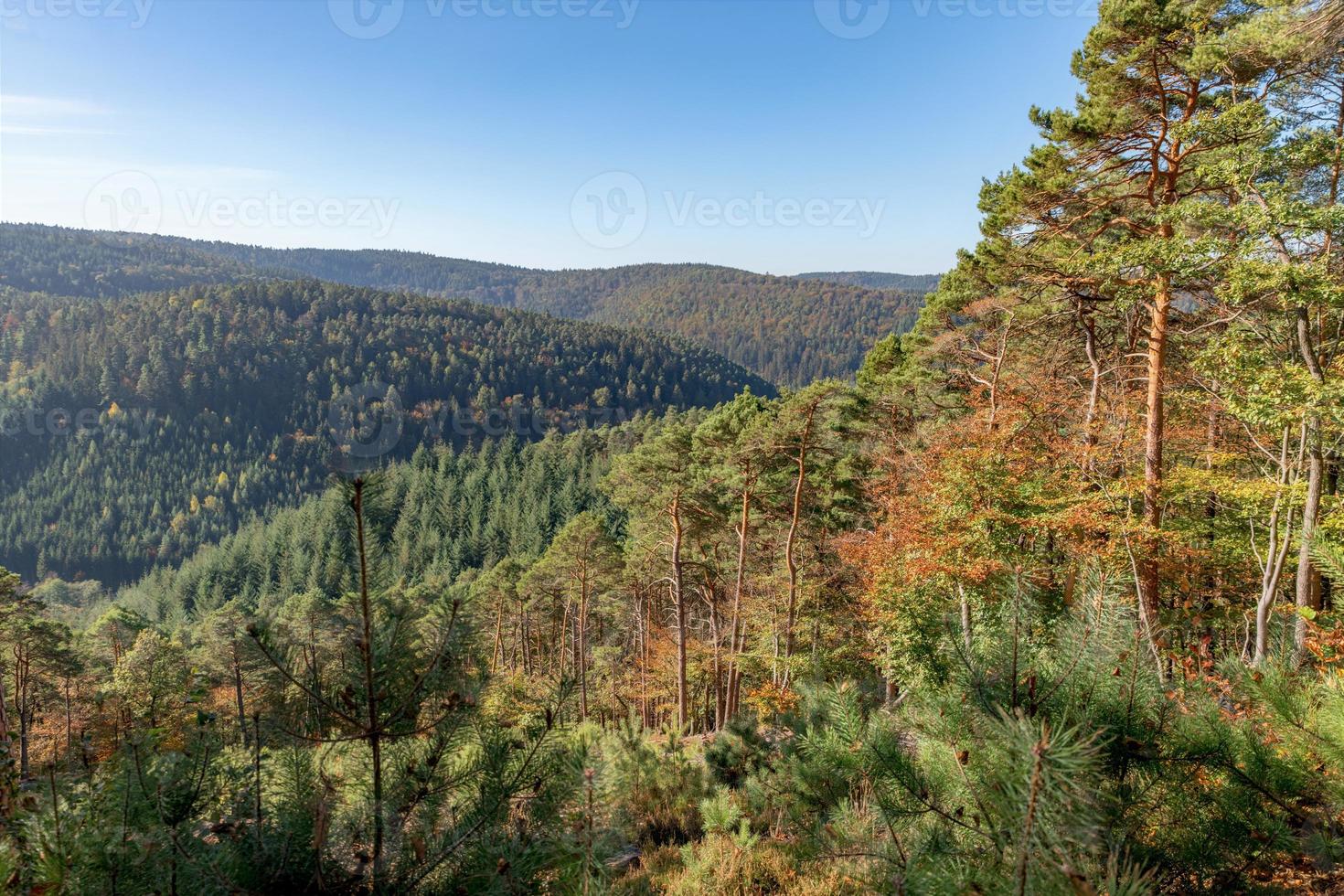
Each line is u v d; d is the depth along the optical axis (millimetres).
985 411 17016
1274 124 10289
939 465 14664
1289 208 9445
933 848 2604
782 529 23125
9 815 2723
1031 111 14461
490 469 127500
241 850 2682
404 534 99625
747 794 6508
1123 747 2717
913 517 14141
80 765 2936
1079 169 14102
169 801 2701
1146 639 2934
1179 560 11828
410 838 2711
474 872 2695
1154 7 11664
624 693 29172
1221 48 10938
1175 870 2691
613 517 89062
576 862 2818
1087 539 11680
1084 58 13375
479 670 3070
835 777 3424
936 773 2822
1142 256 11570
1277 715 2914
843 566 19938
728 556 26453
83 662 26344
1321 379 9547
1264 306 11969
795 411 19766
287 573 91000
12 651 22656
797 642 19328
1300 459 11672
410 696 2859
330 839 2729
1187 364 15203
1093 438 15180
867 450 21141
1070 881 1864
